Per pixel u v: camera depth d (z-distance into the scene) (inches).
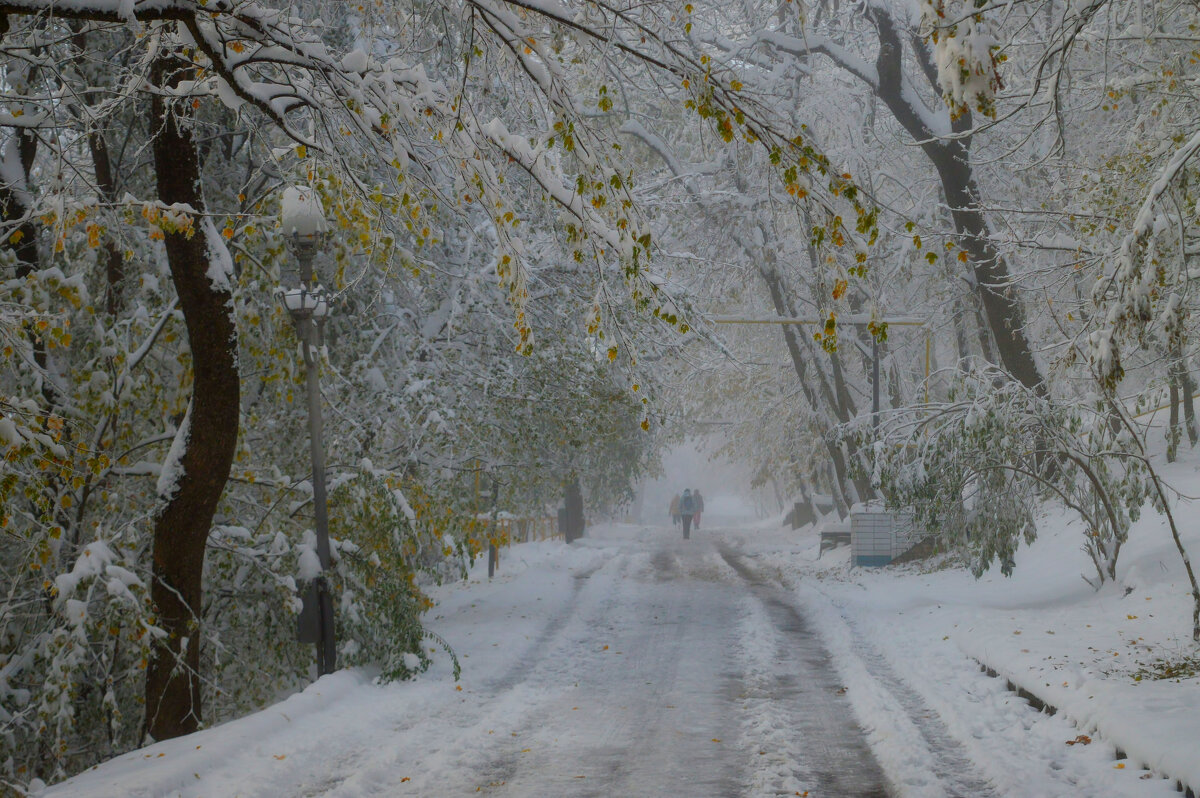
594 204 281.6
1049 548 788.0
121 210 442.6
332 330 612.4
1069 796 268.1
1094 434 592.7
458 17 315.9
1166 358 644.1
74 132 461.4
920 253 1051.3
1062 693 358.3
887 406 1282.0
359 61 295.1
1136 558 620.1
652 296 295.1
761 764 321.4
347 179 328.8
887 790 292.2
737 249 1245.1
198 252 423.8
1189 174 414.3
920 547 999.6
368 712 393.7
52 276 410.9
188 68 365.1
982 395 625.6
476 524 582.2
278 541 490.6
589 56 311.3
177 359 478.3
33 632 464.8
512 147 303.9
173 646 426.9
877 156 1136.2
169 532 428.8
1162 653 421.7
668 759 330.0
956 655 484.7
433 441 627.5
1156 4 458.6
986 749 319.0
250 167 539.5
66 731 392.5
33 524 432.1
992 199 970.1
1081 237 534.9
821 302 279.3
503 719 388.8
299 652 516.1
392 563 493.0
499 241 304.5
